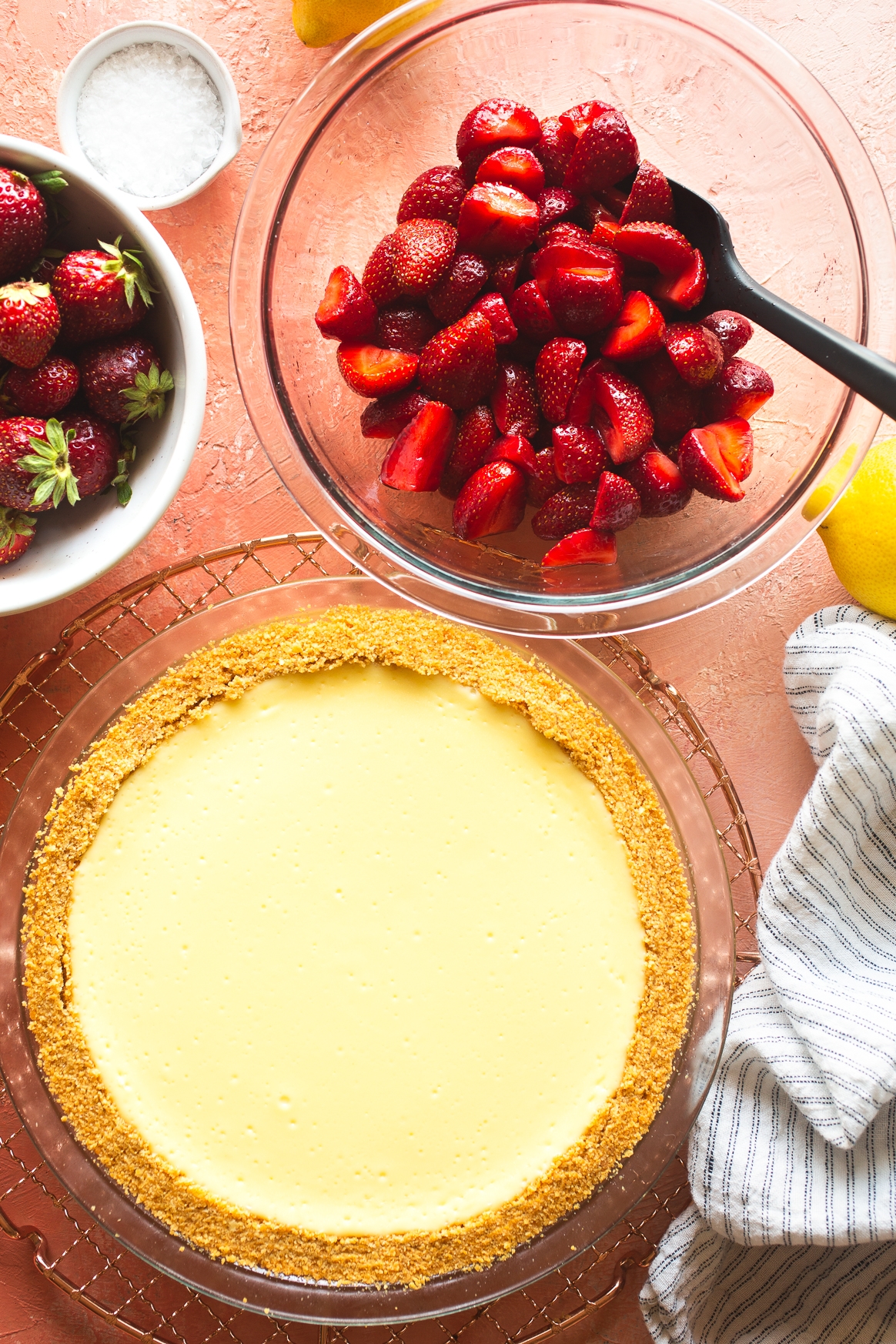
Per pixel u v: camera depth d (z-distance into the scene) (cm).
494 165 62
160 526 70
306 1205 67
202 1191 67
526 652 68
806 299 66
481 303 63
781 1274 69
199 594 71
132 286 62
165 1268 66
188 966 67
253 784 68
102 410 64
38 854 67
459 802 68
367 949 67
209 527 71
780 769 71
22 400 62
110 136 68
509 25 65
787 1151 67
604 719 68
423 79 65
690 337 62
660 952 68
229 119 68
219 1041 67
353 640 68
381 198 66
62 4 69
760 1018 68
